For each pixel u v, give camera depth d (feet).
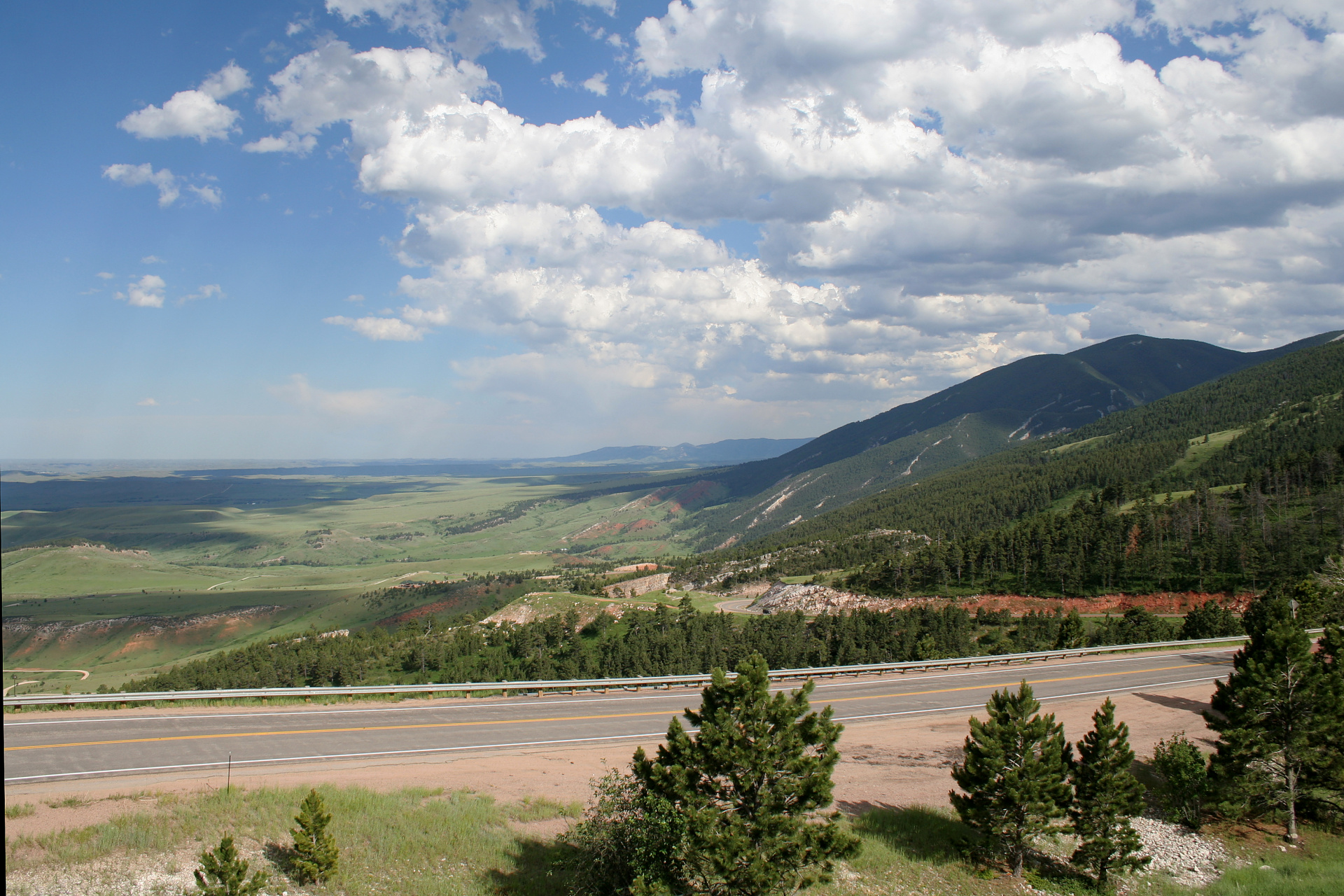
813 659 327.06
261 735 122.11
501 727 136.56
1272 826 111.75
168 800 87.25
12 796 88.58
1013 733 89.30
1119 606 397.80
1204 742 139.64
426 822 89.20
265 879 67.15
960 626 357.82
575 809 98.27
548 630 406.82
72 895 65.98
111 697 134.21
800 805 72.38
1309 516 437.17
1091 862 92.07
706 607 521.24
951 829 101.30
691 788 73.20
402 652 398.42
